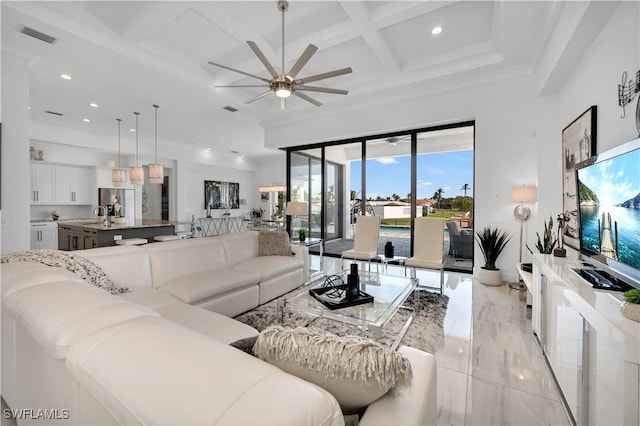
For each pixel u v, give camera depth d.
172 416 0.56
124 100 4.95
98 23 3.03
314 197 6.67
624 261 1.54
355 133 5.54
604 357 1.17
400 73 4.30
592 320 1.27
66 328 0.90
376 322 2.07
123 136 7.44
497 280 4.01
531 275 2.99
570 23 2.43
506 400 1.72
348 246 6.23
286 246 4.00
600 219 1.82
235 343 0.98
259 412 0.56
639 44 1.79
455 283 4.18
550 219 3.25
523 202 4.03
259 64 3.99
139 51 3.52
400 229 5.50
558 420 1.56
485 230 4.15
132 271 2.54
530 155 3.99
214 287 2.61
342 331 2.65
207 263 3.18
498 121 4.20
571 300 1.55
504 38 3.22
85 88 4.42
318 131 5.98
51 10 2.77
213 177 10.10
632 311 1.14
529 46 3.33
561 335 1.73
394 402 0.88
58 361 1.01
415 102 4.89
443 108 4.63
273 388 0.62
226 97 4.89
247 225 11.16
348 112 5.60
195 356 0.70
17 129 3.23
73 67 3.73
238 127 6.80
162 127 6.72
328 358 0.81
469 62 3.92
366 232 4.71
